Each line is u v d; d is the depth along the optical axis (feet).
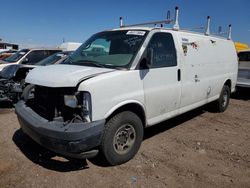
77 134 10.34
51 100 11.55
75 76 11.16
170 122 20.11
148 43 13.57
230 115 22.81
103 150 11.89
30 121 11.87
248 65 30.50
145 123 13.83
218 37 21.22
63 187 10.79
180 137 16.78
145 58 13.17
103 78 11.30
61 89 11.23
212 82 19.97
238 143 16.05
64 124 10.84
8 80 22.91
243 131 18.45
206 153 14.40
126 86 12.20
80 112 11.00
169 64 14.88
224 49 21.93
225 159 13.71
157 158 13.55
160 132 17.66
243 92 33.76
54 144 10.75
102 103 11.19
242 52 31.30
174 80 15.24
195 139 16.51
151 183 11.23
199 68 17.80
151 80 13.57
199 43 17.98
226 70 22.39
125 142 12.82
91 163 12.82
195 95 17.72
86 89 10.76
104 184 11.08
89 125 10.71
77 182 11.18
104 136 11.78
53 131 10.61
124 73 12.17
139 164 12.85
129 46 13.57
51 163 12.79
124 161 12.84
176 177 11.76
